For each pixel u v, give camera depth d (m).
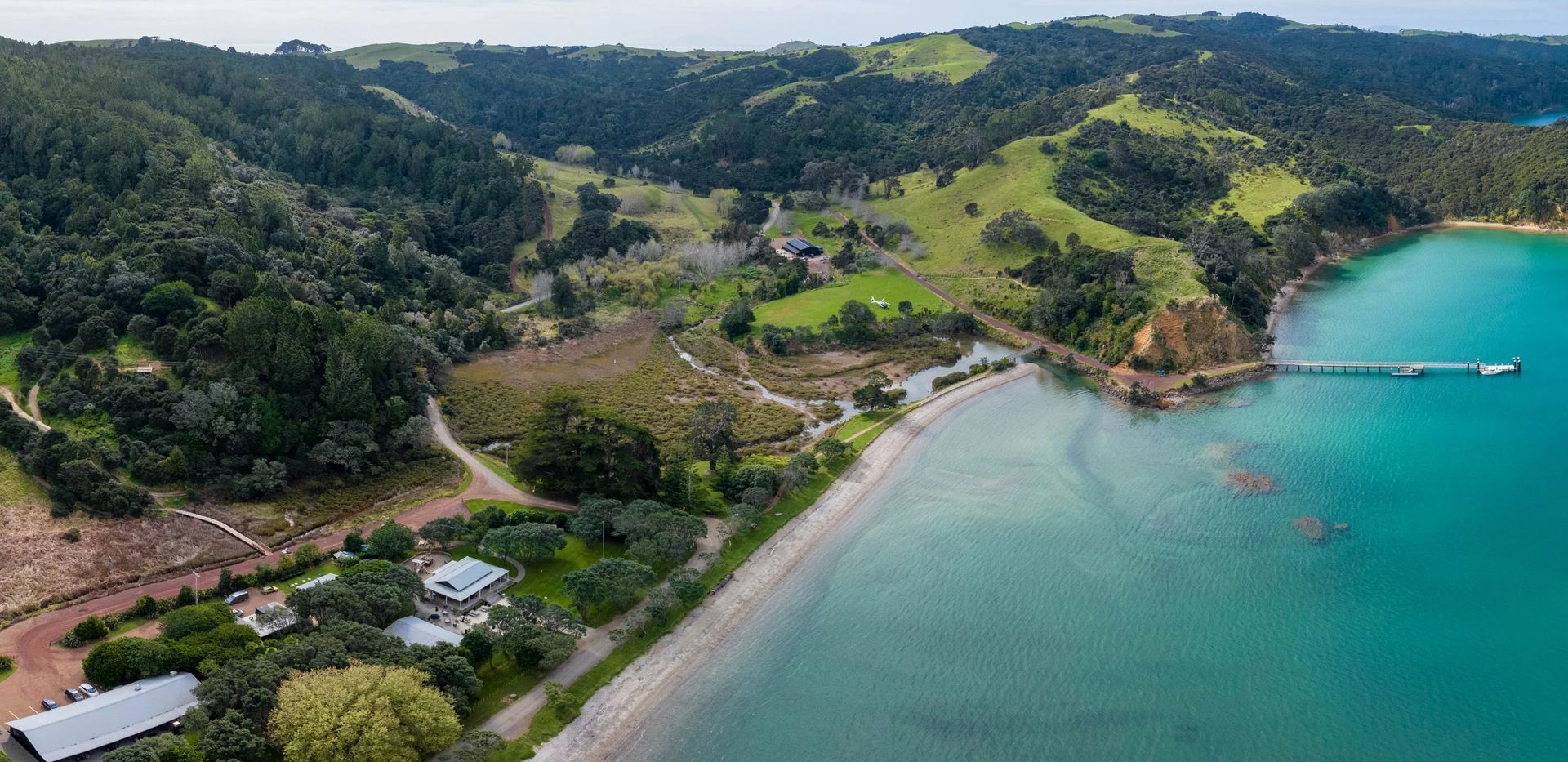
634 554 129.12
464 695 102.38
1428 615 122.06
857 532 145.25
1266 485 157.12
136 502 132.25
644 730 104.19
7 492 129.25
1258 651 115.94
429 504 149.12
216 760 87.69
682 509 147.88
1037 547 139.88
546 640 108.56
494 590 125.06
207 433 147.88
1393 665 113.12
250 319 162.75
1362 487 156.12
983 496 156.00
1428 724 103.62
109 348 164.88
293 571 125.69
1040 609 124.88
